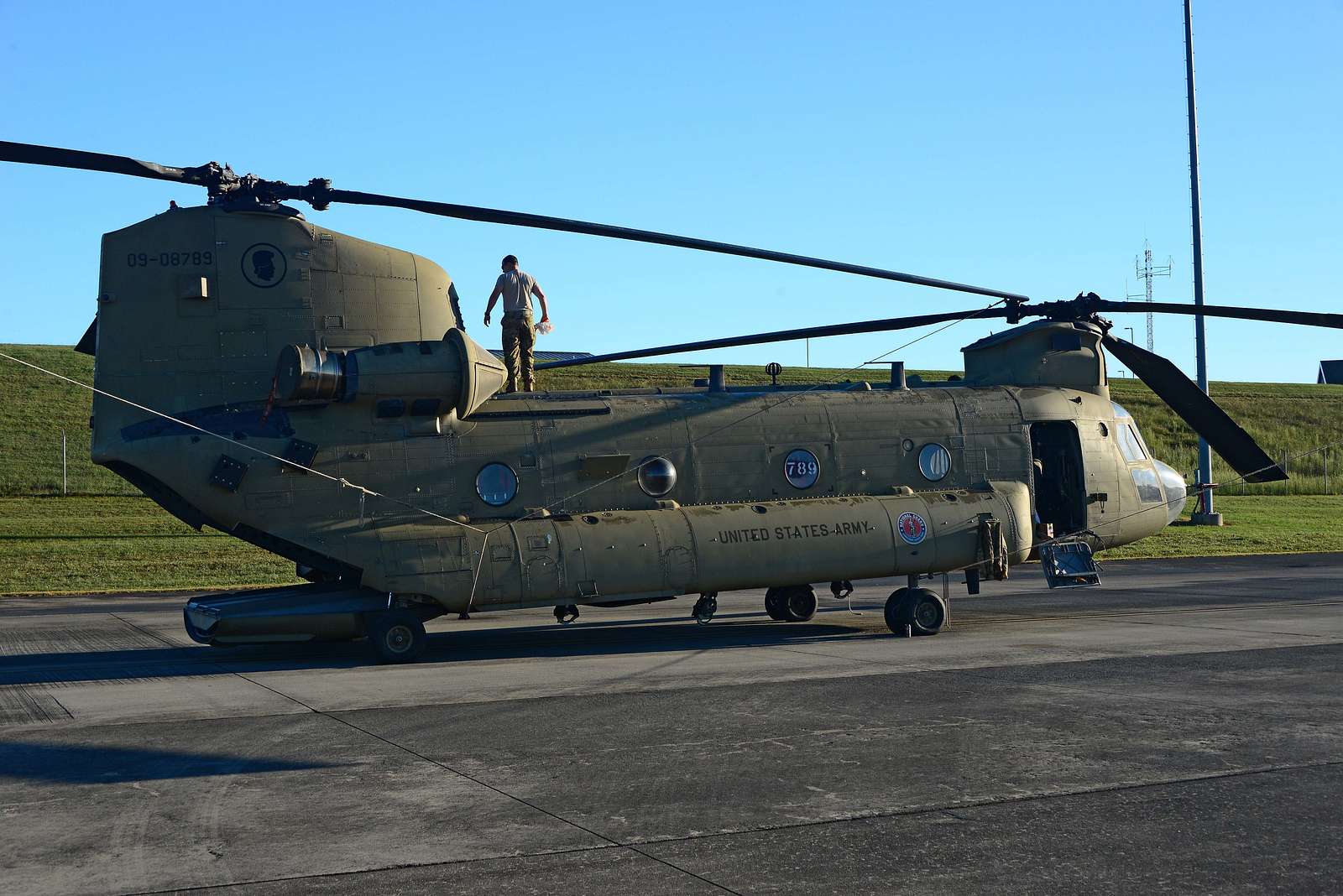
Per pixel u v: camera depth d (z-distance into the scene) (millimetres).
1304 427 61344
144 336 13703
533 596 13953
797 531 15055
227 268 13891
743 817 7043
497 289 17500
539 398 15547
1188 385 16125
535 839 6637
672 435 15461
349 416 14086
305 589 13875
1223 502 44594
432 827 6863
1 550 27672
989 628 16516
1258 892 5820
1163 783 7809
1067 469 17438
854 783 7812
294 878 6008
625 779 7941
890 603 15812
